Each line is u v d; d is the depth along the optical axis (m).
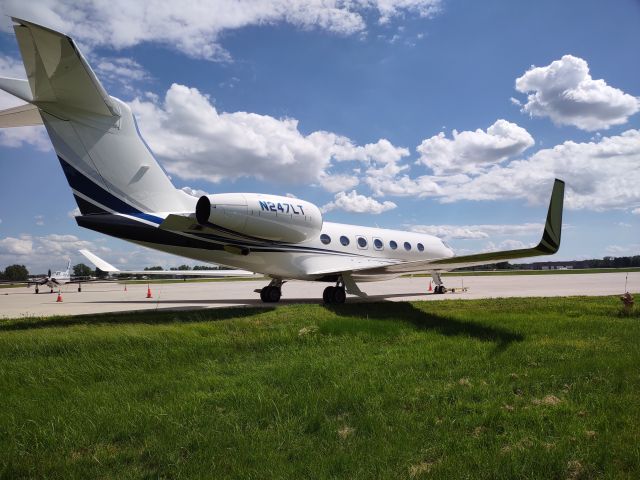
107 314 11.20
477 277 42.97
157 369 6.21
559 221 8.45
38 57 8.36
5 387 5.41
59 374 5.86
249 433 3.99
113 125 10.77
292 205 12.79
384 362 6.25
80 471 3.38
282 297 18.34
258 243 12.94
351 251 15.34
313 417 4.20
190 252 12.12
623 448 3.49
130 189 11.09
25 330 8.56
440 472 3.22
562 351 6.64
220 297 19.94
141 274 18.55
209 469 3.38
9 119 10.09
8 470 3.36
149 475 3.31
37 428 4.11
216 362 6.54
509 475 3.17
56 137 10.12
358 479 3.20
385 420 4.20
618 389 4.93
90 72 9.10
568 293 18.52
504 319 9.41
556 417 4.19
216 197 11.35
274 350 7.23
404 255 17.41
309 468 3.33
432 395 4.84
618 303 12.49
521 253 9.02
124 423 4.20
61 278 38.50
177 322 9.85
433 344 7.23
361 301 14.75
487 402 4.64
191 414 4.41
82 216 10.46
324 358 6.52
